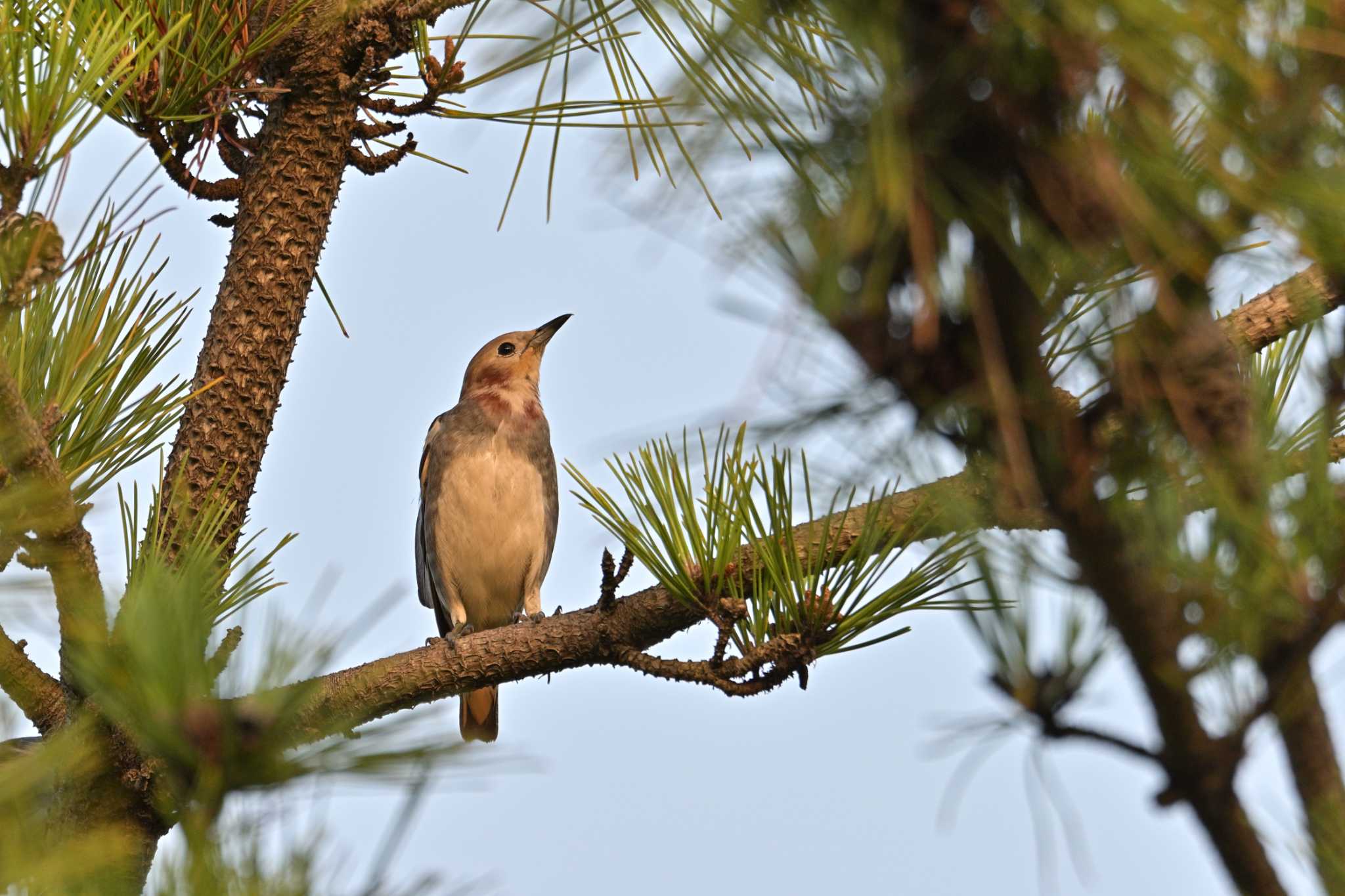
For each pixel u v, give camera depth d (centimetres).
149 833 560
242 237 769
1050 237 284
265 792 325
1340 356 337
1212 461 309
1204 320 303
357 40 750
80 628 353
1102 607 325
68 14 486
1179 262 277
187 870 314
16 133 463
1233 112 276
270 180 769
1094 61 263
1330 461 364
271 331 763
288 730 331
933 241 282
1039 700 336
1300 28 271
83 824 538
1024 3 260
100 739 534
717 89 315
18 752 430
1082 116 285
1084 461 302
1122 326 292
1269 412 362
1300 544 319
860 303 283
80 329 638
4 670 612
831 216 281
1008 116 275
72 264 500
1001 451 304
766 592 662
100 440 645
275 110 779
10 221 475
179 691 327
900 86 272
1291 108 275
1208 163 276
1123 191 270
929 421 299
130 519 650
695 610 672
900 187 259
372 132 798
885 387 295
